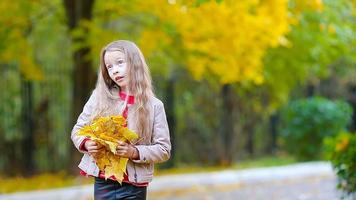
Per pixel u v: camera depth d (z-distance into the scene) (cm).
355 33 1270
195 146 1688
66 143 1505
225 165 1627
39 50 1595
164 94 1600
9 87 1496
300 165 1554
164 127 461
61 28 1487
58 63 1569
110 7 1191
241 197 1138
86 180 1229
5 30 1203
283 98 1783
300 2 1064
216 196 1148
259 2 1018
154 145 454
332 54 1275
